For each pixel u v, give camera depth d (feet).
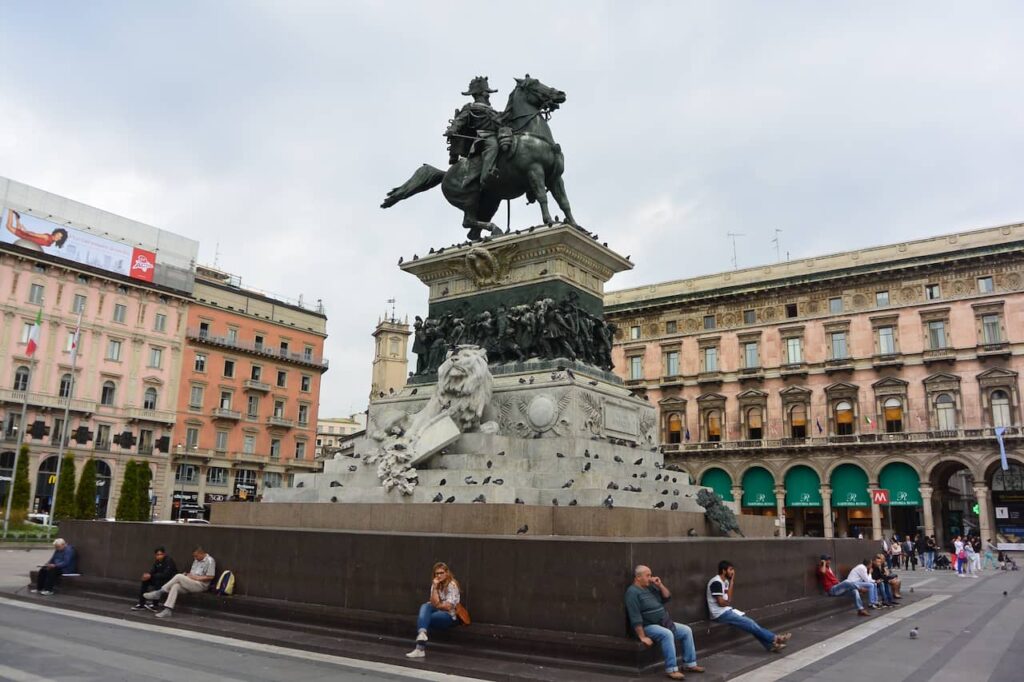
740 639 30.40
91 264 190.90
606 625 24.54
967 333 162.30
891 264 171.83
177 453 201.98
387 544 29.43
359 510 36.14
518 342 45.57
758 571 34.88
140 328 199.72
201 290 216.74
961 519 185.98
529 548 26.32
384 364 296.71
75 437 148.46
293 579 31.81
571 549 25.61
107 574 40.47
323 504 37.47
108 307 193.88
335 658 25.95
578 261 47.91
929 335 167.43
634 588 24.11
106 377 192.03
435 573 26.78
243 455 216.95
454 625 26.58
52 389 181.06
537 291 46.62
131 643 28.14
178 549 36.73
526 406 41.75
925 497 159.74
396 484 37.68
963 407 160.25
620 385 47.21
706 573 29.50
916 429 164.55
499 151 49.39
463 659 25.43
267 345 231.09
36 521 156.56
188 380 208.54
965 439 156.15
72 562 42.32
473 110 51.67
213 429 212.64
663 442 195.31
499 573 26.66
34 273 181.16
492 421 42.14
